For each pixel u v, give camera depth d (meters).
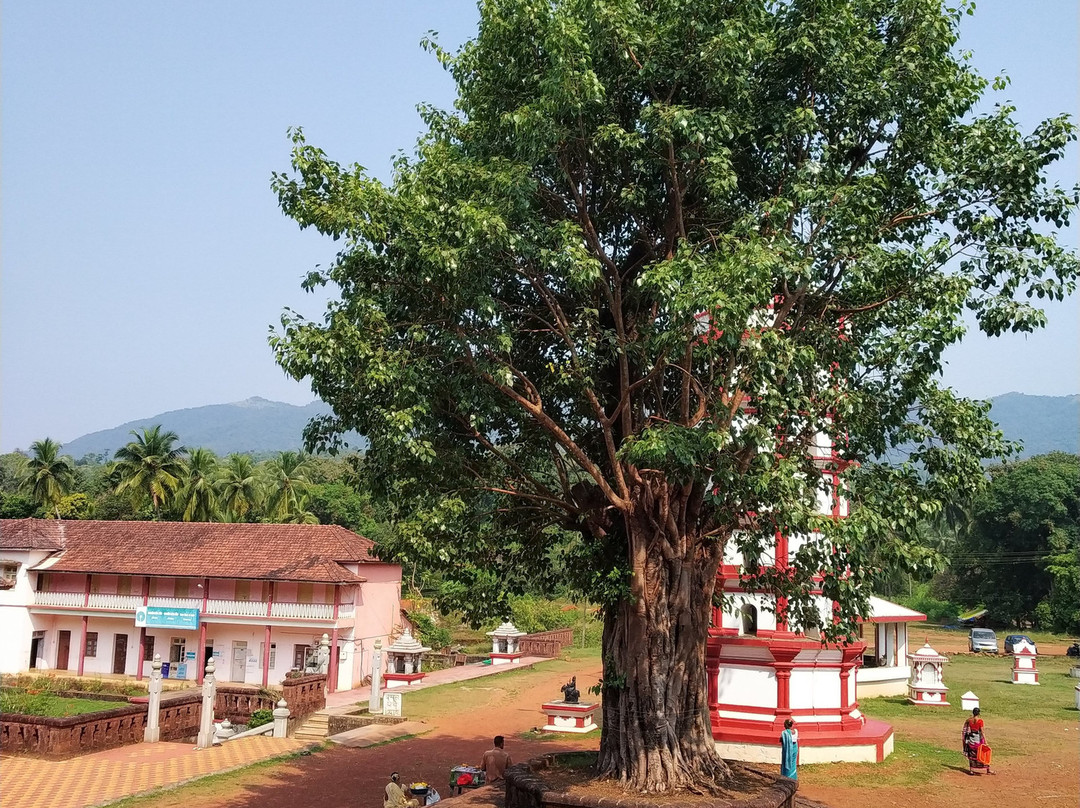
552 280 14.66
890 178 13.91
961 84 13.27
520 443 16.50
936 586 83.06
